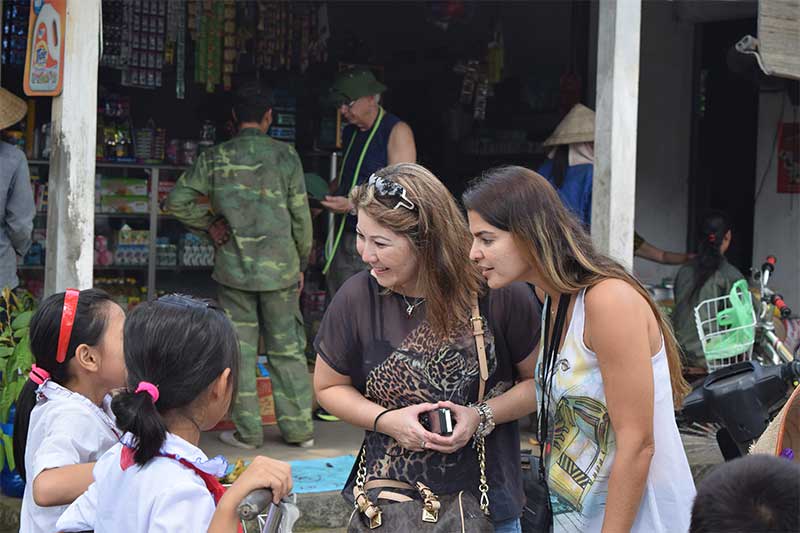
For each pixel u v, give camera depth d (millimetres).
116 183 7719
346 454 5961
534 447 6195
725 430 4375
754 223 8656
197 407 2248
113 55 7570
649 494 2680
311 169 8477
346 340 2979
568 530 2803
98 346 2838
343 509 5219
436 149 9992
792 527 1658
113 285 7809
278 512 2168
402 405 2949
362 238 2885
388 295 2949
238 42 8070
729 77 8758
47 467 2666
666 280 8367
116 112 7797
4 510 4934
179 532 2094
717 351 6168
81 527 2426
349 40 8883
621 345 2572
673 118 8812
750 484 1703
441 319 2861
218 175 5883
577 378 2674
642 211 8773
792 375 4109
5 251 5547
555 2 9484
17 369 5004
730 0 7188
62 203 4766
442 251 2824
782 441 2750
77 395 2844
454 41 10047
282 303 6004
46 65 4887
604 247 5512
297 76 8742
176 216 5945
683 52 8789
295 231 6082
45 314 2840
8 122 5527
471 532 2824
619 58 5457
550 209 2672
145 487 2148
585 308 2646
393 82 10016
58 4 4777
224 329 2262
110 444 2830
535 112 9484
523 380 3021
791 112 8391
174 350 2174
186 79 8562
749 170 8742
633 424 2586
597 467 2711
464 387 2914
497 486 2934
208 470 2207
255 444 5988
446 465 2889
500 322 2928
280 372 6023
